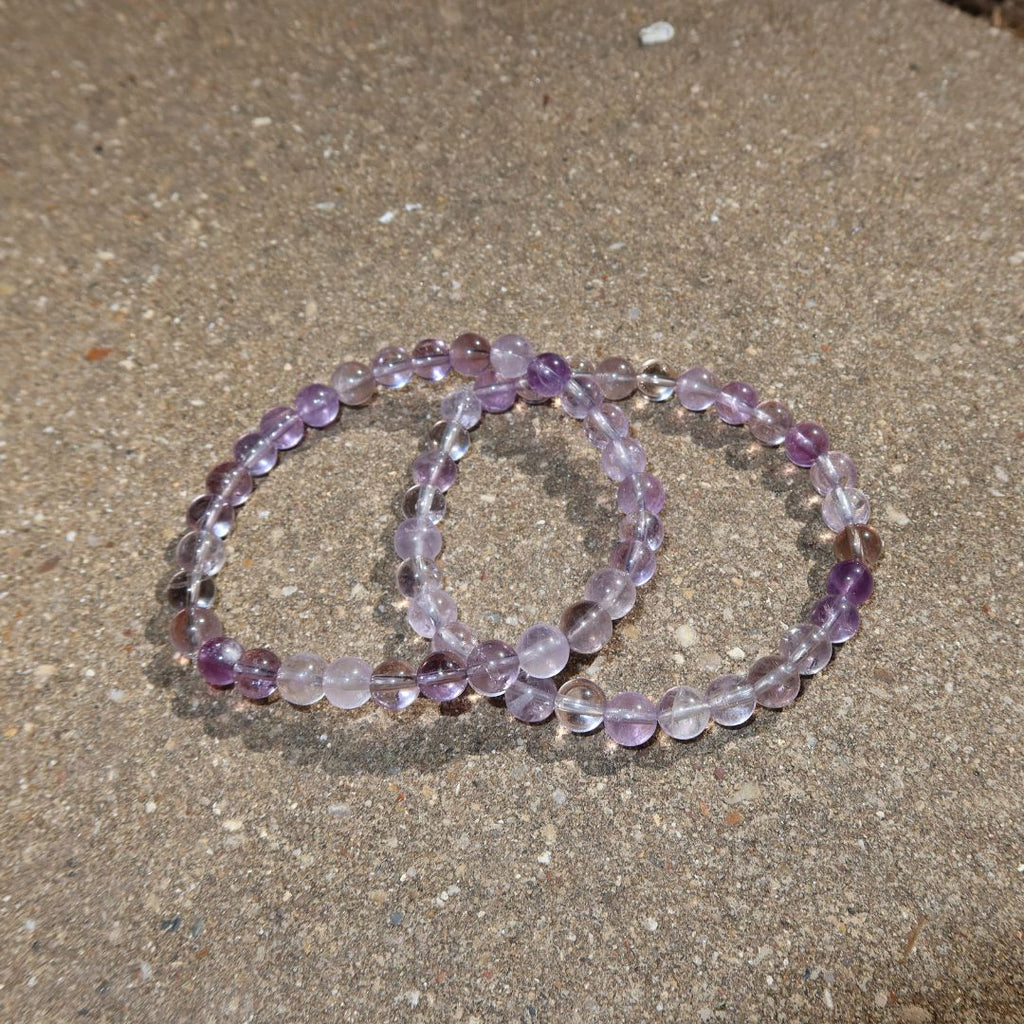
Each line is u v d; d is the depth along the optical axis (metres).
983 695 0.25
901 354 0.28
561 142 0.31
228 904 0.24
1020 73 0.31
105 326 0.29
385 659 0.26
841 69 0.31
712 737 0.25
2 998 0.24
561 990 0.24
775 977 0.24
